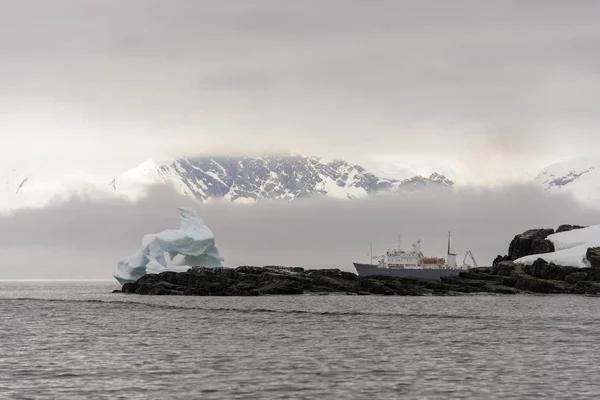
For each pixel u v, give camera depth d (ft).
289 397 647.56
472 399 639.35
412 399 640.17
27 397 647.97
